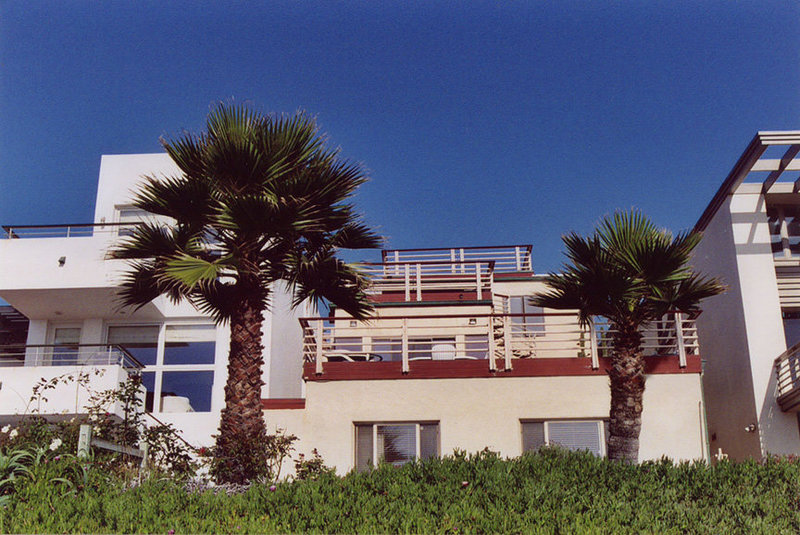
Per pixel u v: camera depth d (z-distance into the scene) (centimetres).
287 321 2509
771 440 1903
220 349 2134
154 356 2147
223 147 1393
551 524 958
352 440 1719
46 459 1095
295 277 1488
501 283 2473
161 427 1449
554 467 1180
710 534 962
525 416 1722
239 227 1388
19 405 1834
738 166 2002
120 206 2250
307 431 1727
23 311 2162
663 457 1228
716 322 2194
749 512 1033
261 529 946
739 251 2031
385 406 1738
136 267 1530
